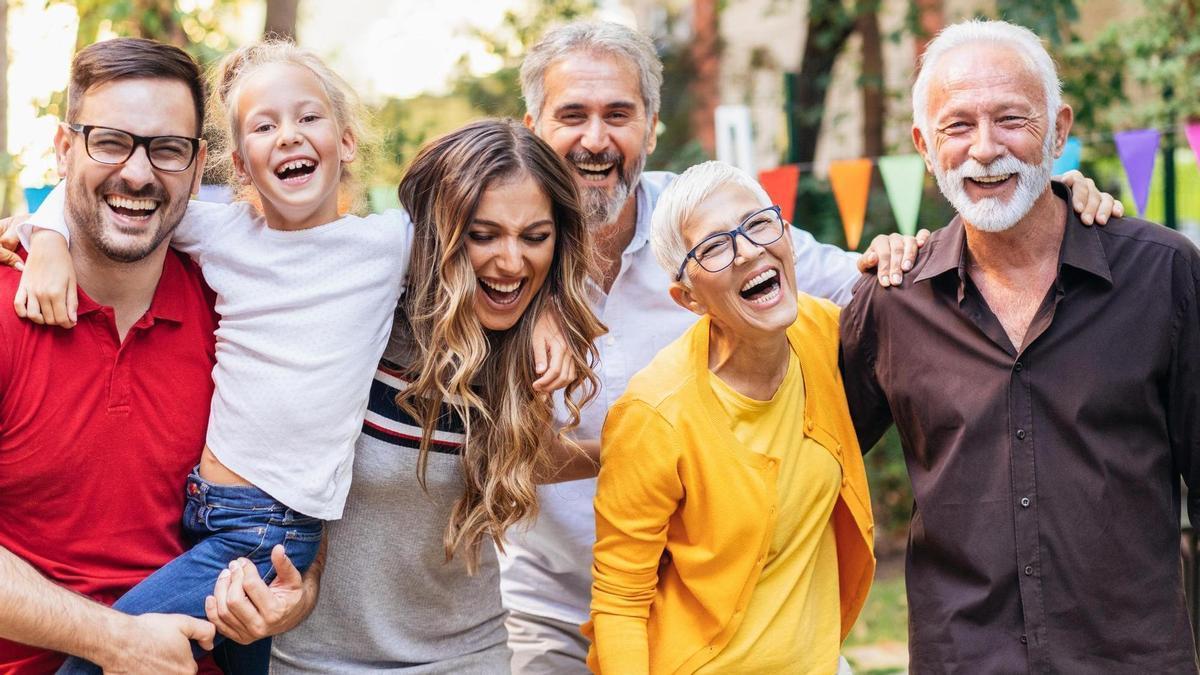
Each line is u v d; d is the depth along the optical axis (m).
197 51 6.18
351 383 2.49
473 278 2.57
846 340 2.88
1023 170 2.60
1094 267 2.59
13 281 2.45
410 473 2.59
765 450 2.59
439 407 2.57
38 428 2.40
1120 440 2.60
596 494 2.68
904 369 2.77
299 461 2.46
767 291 2.58
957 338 2.70
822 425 2.69
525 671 3.32
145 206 2.45
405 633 2.68
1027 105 2.61
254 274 2.54
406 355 2.62
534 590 3.30
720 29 10.63
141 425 2.49
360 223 2.57
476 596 2.75
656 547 2.64
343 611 2.64
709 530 2.58
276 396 2.46
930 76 2.72
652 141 3.29
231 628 2.46
